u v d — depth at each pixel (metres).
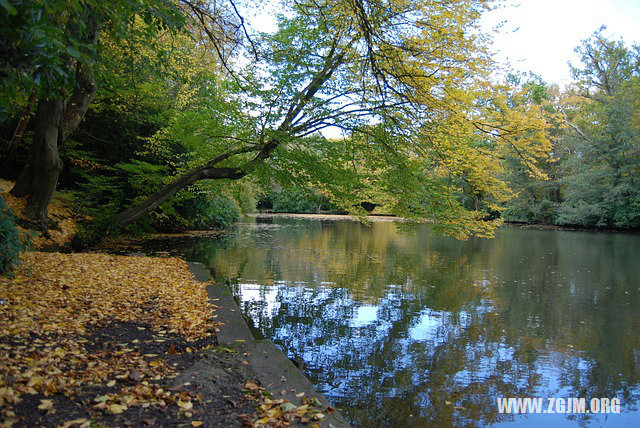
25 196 9.21
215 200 18.53
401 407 3.57
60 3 2.70
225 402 2.49
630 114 23.89
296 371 3.12
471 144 8.20
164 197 10.28
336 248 14.29
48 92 2.93
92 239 11.10
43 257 6.72
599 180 25.86
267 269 9.91
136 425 2.11
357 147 8.15
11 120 12.20
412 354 4.80
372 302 7.07
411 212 8.54
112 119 13.47
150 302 4.88
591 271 10.62
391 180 8.01
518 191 28.36
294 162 8.12
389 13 4.95
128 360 3.03
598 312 6.71
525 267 11.16
